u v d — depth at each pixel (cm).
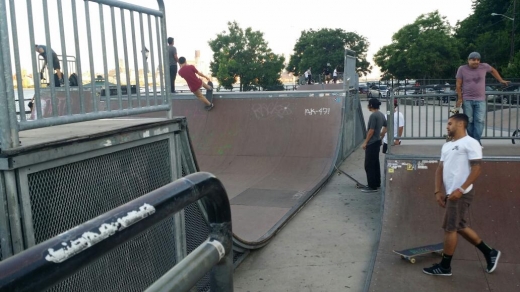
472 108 708
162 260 335
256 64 4047
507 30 4609
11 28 218
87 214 255
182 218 360
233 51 4106
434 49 4672
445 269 479
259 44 4103
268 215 718
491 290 452
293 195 834
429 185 645
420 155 669
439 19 4781
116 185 280
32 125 226
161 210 125
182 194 134
